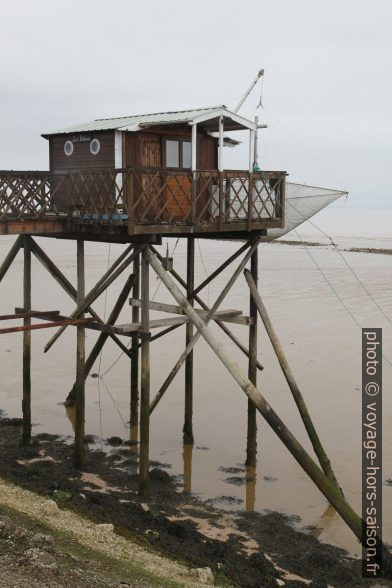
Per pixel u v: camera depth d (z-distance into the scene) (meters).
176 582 11.49
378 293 44.81
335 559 14.82
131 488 17.80
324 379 26.19
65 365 27.70
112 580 10.85
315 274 54.62
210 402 24.03
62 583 10.20
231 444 20.89
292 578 13.85
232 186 18.23
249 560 14.13
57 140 19.91
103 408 23.48
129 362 28.17
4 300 39.47
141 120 19.03
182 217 18.27
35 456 19.42
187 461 19.72
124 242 17.64
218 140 20.14
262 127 19.73
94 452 19.97
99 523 14.15
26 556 10.53
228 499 17.53
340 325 34.84
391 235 108.88
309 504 17.44
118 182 18.16
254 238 19.45
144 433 17.20
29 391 20.06
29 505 13.82
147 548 13.31
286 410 23.19
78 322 18.16
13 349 29.62
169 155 19.23
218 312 19.62
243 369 27.30
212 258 66.88
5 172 16.17
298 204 22.66
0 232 16.30
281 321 35.69
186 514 16.56
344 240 96.44
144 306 17.42
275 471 19.23
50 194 17.64
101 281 18.09
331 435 21.25
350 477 18.64
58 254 67.19
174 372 17.83
